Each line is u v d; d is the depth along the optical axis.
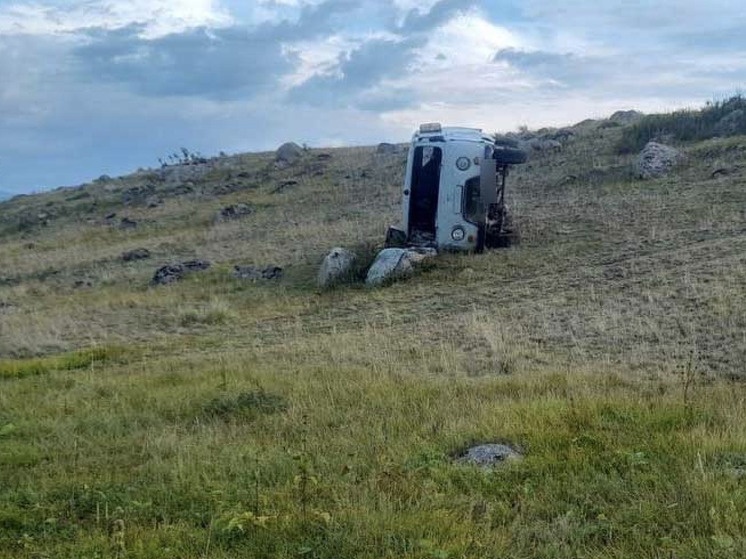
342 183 39.31
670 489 5.36
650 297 13.58
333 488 5.79
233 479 6.38
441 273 18.36
